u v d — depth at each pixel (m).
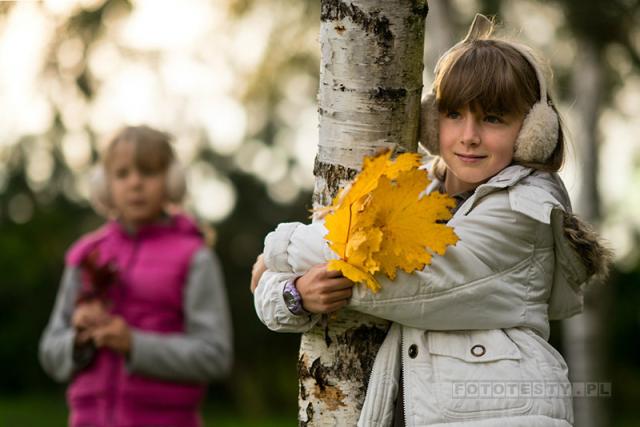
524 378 3.64
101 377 5.84
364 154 3.77
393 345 3.76
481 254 3.67
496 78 3.74
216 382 18.20
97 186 6.20
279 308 3.70
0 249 16.23
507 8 9.50
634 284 19.00
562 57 10.19
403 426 3.80
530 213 3.64
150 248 6.01
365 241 3.49
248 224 16.62
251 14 11.45
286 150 15.78
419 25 3.79
